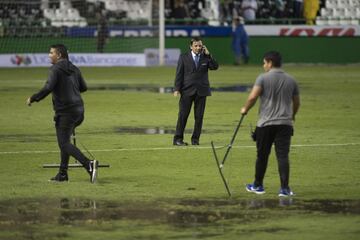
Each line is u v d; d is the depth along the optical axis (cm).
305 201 2817
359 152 3944
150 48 11194
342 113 5694
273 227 2459
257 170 2914
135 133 4675
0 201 2827
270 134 2830
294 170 3447
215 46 11544
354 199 2855
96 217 2586
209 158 3788
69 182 3181
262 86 2797
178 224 2494
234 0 11975
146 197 2892
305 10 11919
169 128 4909
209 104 6325
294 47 11625
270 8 11981
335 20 11981
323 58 11638
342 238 2341
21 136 4559
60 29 11038
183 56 4156
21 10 11181
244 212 2653
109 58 10931
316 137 4469
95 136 4547
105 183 3162
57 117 3172
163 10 10875
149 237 2341
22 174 3369
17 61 10681
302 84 8150
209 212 2655
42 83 8212
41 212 2656
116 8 11594
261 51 11625
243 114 2859
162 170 3466
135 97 6856
